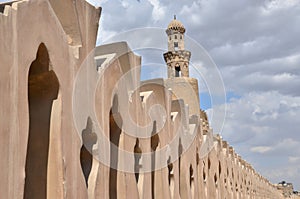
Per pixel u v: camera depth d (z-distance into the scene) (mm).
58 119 6855
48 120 6863
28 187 6738
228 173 25016
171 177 13508
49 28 6680
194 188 15922
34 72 6766
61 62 6996
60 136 6824
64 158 6867
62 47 7078
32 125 6887
